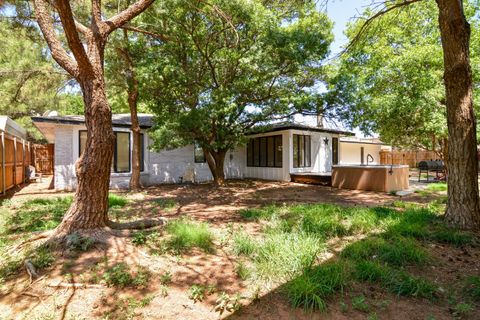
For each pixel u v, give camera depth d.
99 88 3.96
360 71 12.05
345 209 6.13
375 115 10.85
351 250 3.73
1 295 2.74
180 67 9.37
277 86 10.71
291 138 13.90
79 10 6.86
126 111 18.62
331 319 2.45
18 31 7.61
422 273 3.27
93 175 3.95
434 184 11.34
